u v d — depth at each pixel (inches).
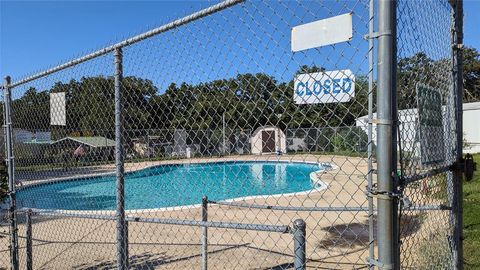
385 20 66.3
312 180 368.2
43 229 265.1
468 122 1049.5
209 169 176.9
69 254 205.9
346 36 71.2
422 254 107.7
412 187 98.7
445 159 105.5
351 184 362.9
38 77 172.6
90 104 157.8
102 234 247.3
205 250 167.5
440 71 102.2
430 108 92.8
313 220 275.0
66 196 327.6
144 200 313.4
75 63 150.0
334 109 79.4
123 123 130.6
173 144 136.2
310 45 76.4
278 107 88.5
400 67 74.4
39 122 186.1
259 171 160.1
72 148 191.3
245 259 193.6
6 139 185.8
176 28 112.9
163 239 232.7
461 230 114.3
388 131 66.3
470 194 333.1
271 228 95.8
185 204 319.0
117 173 129.0
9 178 180.9
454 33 113.3
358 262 182.1
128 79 130.2
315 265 182.7
